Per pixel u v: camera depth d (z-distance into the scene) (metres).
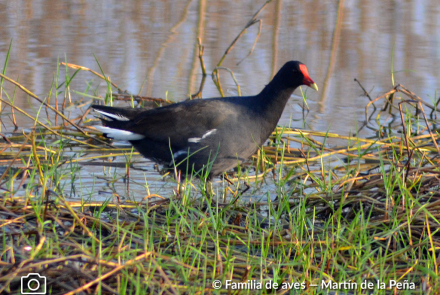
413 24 21.34
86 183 10.80
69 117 14.46
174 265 6.63
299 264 7.14
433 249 7.32
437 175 9.35
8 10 22.11
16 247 6.82
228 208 9.30
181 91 16.09
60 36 19.61
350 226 8.02
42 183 8.54
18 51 18.06
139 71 17.36
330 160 12.48
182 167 10.59
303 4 24.16
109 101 15.16
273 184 11.17
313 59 18.36
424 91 15.98
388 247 7.86
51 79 16.33
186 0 24.53
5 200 8.15
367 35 20.34
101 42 19.38
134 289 6.34
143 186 10.69
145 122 10.51
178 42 19.89
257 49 19.39
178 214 8.39
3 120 14.29
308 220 8.34
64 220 7.97
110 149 12.78
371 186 9.85
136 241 7.20
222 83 16.73
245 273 6.70
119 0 24.47
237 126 10.22
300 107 15.80
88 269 6.38
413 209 8.58
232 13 23.08
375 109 15.44
